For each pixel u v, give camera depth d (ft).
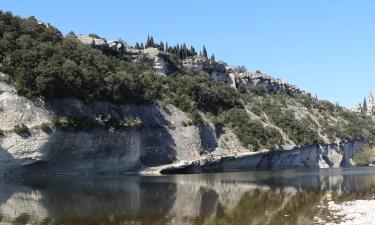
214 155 467.93
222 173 437.17
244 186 289.33
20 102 317.01
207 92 550.77
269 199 222.69
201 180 329.11
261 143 547.49
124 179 318.24
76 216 163.32
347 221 157.17
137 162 393.50
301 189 277.03
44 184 264.72
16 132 306.14
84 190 238.07
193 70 623.36
